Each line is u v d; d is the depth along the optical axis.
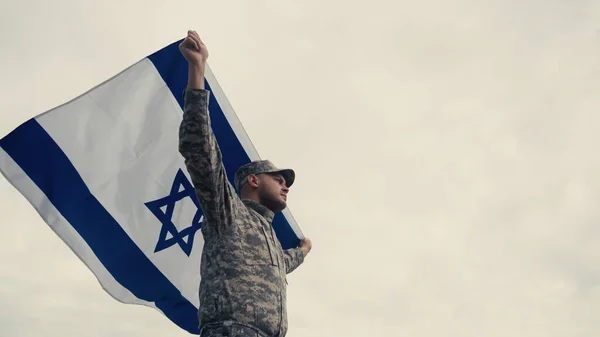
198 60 6.38
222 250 6.47
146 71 8.70
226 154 9.73
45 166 7.84
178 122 8.82
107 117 8.34
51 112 7.96
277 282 6.58
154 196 8.55
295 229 10.10
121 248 8.23
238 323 6.17
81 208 8.00
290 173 7.77
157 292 8.49
